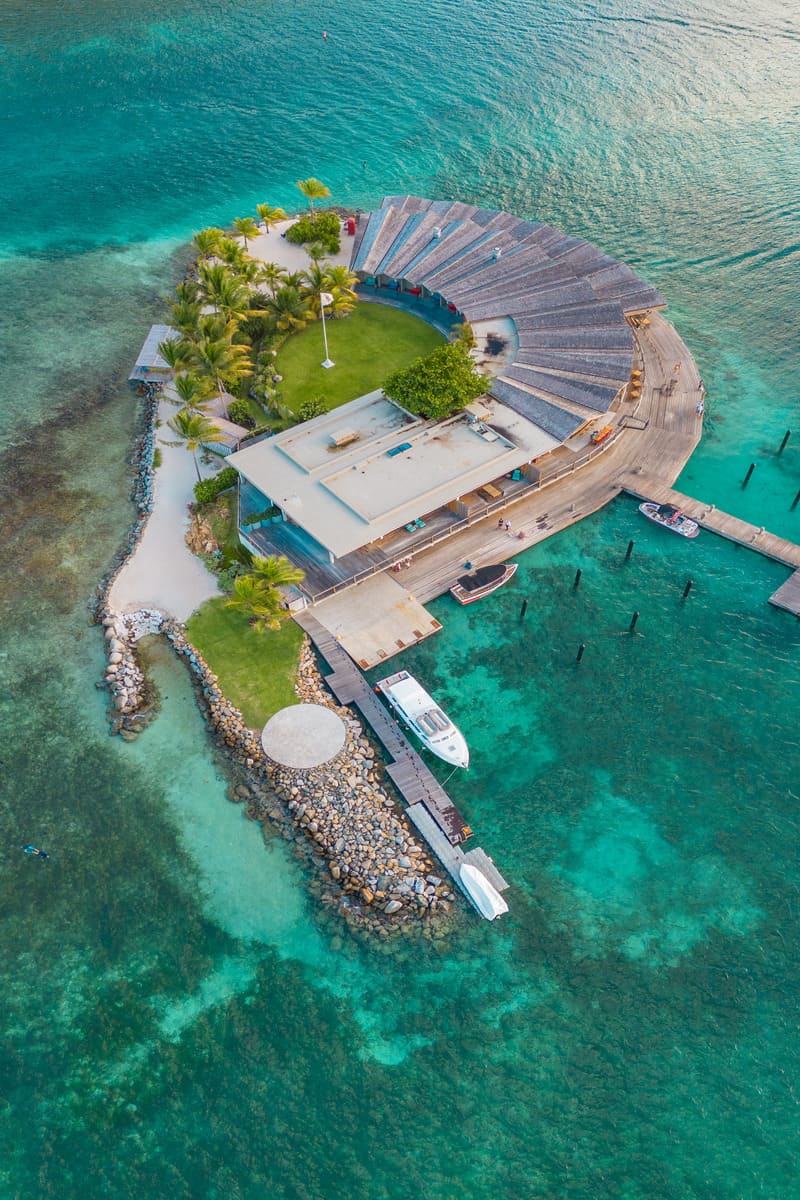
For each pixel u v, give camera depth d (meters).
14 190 118.31
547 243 92.69
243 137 128.50
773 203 110.12
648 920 46.75
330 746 54.34
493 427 70.69
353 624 61.47
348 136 127.94
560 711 56.88
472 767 53.81
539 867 49.03
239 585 56.62
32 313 95.31
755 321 91.56
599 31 154.75
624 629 61.91
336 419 72.56
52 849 50.44
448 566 65.69
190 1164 38.81
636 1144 39.19
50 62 148.00
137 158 124.56
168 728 56.38
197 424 68.06
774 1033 42.56
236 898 48.03
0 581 66.12
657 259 101.38
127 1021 43.47
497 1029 42.69
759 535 67.38
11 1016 43.81
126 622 62.72
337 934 46.34
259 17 162.75
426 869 48.81
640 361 85.06
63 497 73.31
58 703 58.03
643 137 125.44
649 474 73.00
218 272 78.19
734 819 51.28
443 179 118.19
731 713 56.72
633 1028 42.75
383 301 93.50
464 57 147.50
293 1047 42.31
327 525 62.16
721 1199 37.53
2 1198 38.03
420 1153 38.91
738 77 139.38
